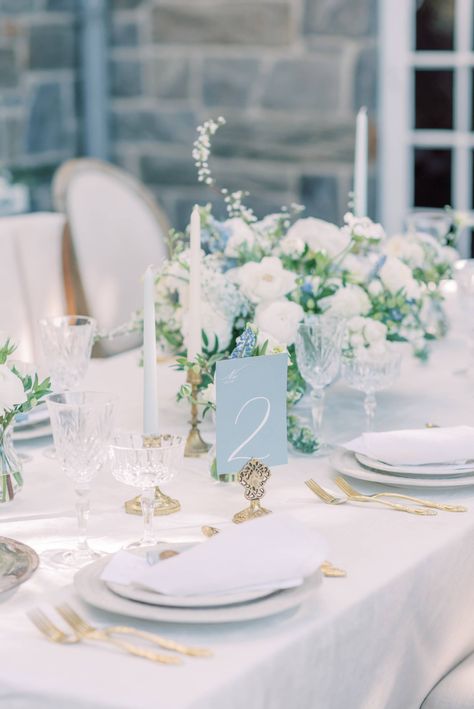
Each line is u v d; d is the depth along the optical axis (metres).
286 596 1.39
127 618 1.39
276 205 5.73
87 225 3.55
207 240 2.32
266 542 1.43
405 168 5.44
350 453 2.03
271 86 5.62
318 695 1.41
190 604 1.36
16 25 5.74
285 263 2.30
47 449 2.15
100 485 1.94
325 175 5.58
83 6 5.99
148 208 3.76
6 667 1.28
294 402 2.16
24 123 5.88
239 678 1.26
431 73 5.32
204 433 2.21
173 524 1.74
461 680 1.71
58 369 2.19
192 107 5.86
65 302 3.63
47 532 1.71
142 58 5.94
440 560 1.65
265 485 1.92
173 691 1.22
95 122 6.11
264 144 5.70
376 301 2.30
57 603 1.44
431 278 2.67
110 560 1.50
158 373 2.67
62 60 6.02
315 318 2.04
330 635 1.41
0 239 3.43
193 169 5.92
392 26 5.32
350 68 5.42
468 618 1.78
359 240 2.30
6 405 1.76
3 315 3.41
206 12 5.71
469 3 5.19
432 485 1.86
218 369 1.72
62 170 3.58
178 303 2.25
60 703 1.23
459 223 3.06
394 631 1.55
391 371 2.17
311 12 5.45
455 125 5.32
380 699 1.55
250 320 2.19
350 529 1.71
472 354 2.67
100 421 1.56
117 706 1.20
